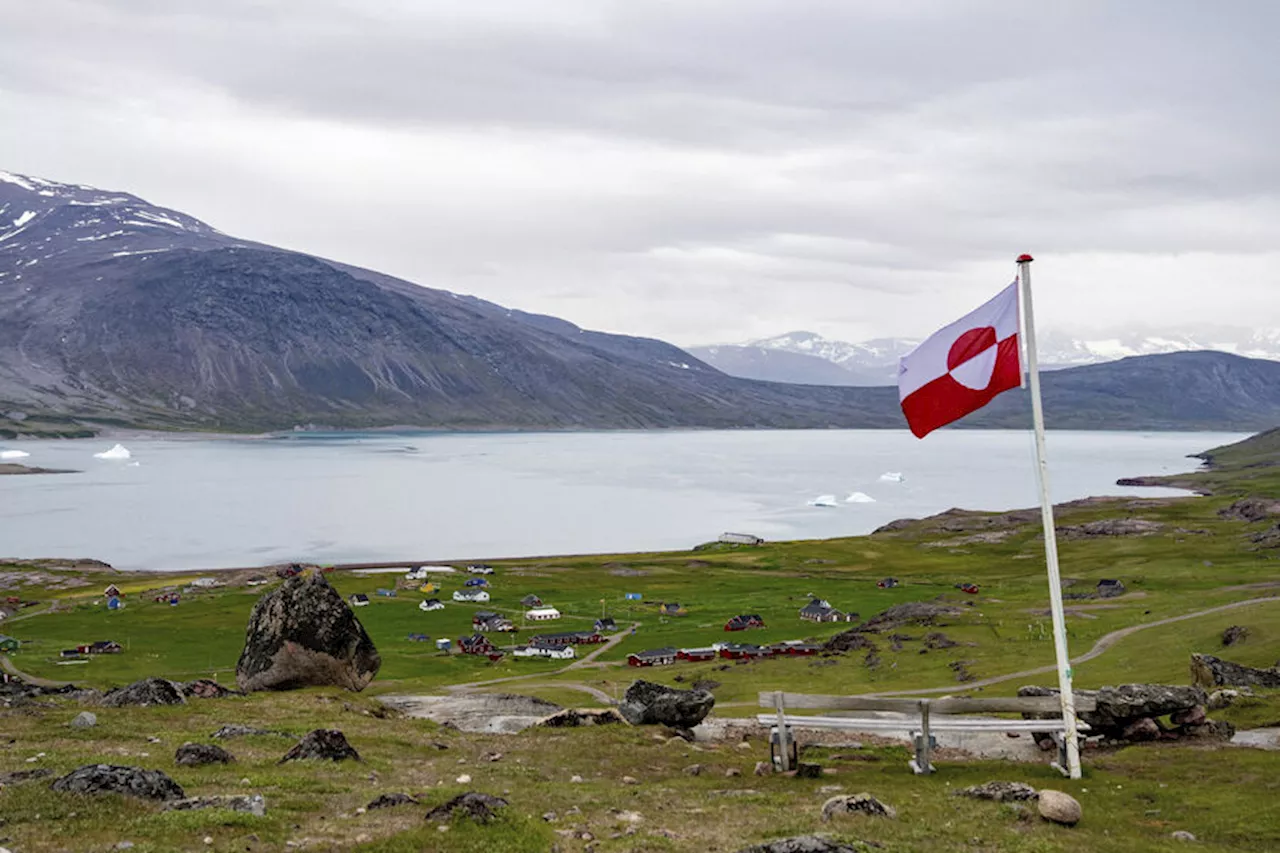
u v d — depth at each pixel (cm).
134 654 11606
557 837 1894
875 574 18975
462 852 1739
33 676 10069
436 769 2647
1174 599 10650
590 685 8856
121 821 1816
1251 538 17675
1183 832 2031
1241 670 4234
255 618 4394
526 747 3050
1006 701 2627
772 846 1697
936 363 2591
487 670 11050
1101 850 1883
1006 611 11362
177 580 18200
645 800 2275
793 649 11444
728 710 6506
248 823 1833
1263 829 2041
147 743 2833
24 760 2459
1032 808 2164
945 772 2681
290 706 3734
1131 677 6259
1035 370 2523
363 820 1944
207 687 4056
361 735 3169
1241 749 2783
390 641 13288
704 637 13275
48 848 1661
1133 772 2612
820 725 2717
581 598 16900
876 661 8631
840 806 2098
